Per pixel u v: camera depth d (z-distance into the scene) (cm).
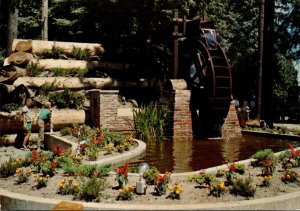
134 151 930
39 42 1794
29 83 1556
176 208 478
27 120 1230
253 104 2722
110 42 2019
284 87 2905
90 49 1906
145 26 1989
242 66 3025
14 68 1609
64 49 1845
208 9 2228
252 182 630
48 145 1260
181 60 1627
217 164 844
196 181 627
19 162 764
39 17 2380
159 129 1373
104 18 2112
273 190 594
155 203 518
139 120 1402
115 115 1401
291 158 796
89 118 1467
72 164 730
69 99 1487
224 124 1452
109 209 480
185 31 1550
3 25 2452
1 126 1291
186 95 1409
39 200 522
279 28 2858
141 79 1875
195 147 1140
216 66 1430
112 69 1881
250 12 3016
